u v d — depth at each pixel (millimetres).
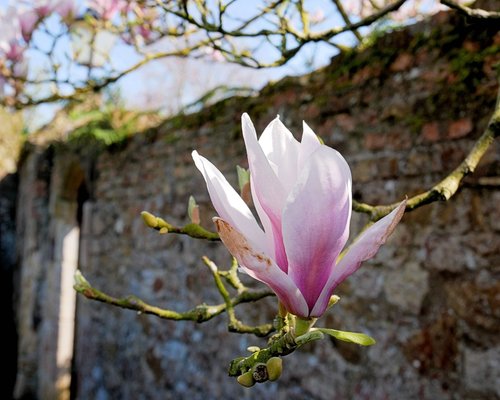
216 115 3641
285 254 469
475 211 2133
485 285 2086
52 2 1716
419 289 2312
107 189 4902
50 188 6152
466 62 2193
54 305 5945
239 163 3447
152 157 4316
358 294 2570
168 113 5918
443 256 2230
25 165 7039
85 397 5016
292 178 488
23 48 1766
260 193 456
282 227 435
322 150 413
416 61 2400
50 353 5965
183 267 3916
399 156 2441
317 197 419
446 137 2258
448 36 2281
